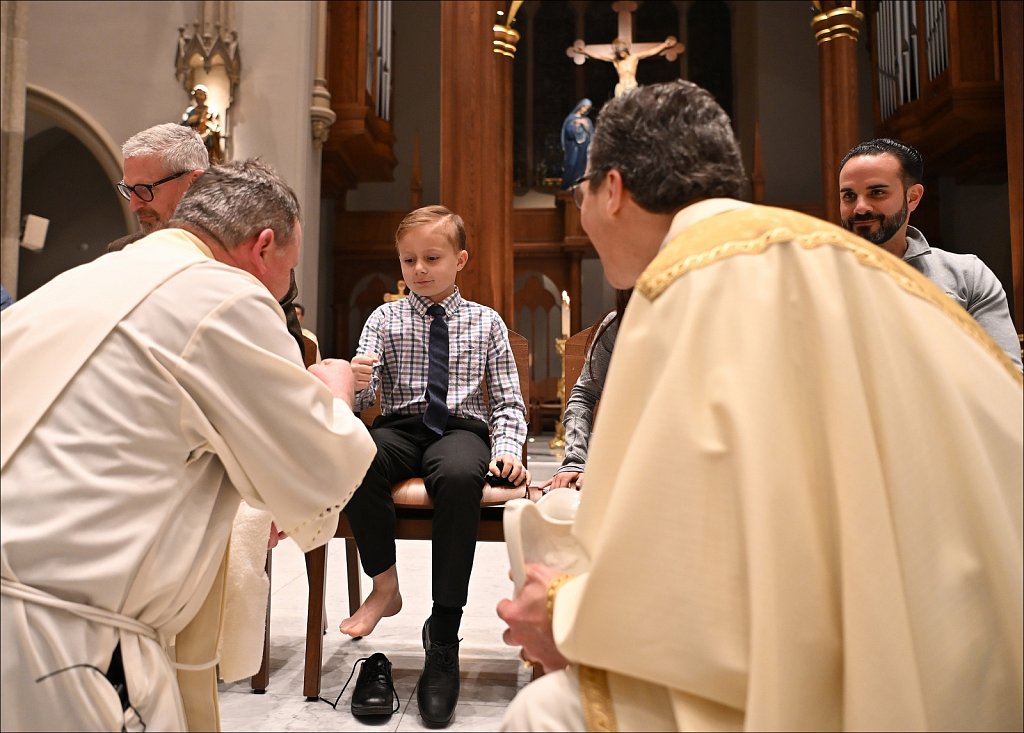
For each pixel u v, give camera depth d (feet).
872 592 3.12
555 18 48.26
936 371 3.44
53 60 25.53
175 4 25.55
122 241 8.10
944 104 30.22
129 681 4.23
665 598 3.27
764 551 3.12
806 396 3.38
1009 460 3.51
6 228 17.93
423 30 45.65
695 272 3.55
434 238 8.29
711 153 4.06
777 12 45.44
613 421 3.67
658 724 3.47
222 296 4.71
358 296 38.32
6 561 4.00
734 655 3.19
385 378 8.49
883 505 3.20
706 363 3.39
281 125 25.22
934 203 35.68
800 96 44.83
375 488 7.48
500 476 7.58
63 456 4.23
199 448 4.64
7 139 18.03
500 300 20.18
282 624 9.53
